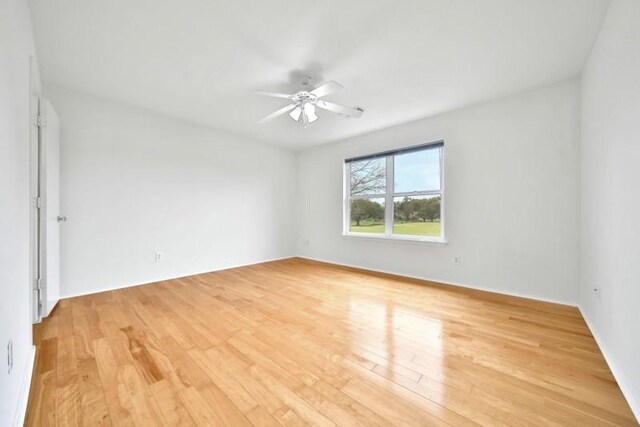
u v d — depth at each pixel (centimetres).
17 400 124
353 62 239
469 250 336
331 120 382
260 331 218
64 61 239
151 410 132
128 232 337
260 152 493
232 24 193
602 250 194
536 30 197
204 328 223
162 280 367
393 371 164
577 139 265
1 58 105
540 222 287
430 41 210
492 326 226
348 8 177
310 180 536
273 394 144
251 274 407
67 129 290
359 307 271
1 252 101
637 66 137
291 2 173
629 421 125
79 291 300
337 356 181
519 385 151
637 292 135
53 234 256
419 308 268
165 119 368
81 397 140
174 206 379
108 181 320
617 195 164
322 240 514
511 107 303
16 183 130
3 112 107
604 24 184
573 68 249
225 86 285
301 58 234
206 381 154
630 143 145
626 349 146
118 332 214
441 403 137
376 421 126
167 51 225
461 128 339
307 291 324
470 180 333
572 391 146
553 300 281
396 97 308
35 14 180
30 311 170
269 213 510
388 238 411
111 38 208
